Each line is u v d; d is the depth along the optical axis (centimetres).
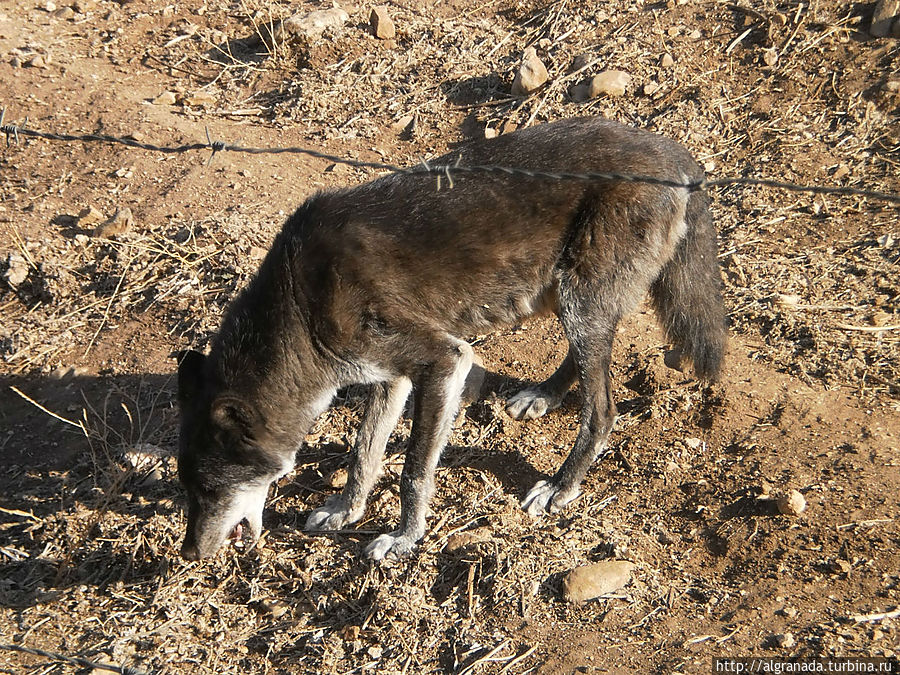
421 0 2131
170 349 1430
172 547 1168
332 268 1082
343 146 1788
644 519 1127
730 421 1223
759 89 1725
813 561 1016
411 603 1052
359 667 995
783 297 1366
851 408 1201
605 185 1107
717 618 980
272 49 2016
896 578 977
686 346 1219
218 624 1079
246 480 1116
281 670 1010
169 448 1298
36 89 1930
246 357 1099
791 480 1116
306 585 1102
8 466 1311
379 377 1127
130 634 1069
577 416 1312
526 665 962
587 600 1021
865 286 1372
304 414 1134
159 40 2088
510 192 1113
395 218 1102
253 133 1828
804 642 924
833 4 1830
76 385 1407
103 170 1745
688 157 1184
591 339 1148
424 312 1125
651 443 1223
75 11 2186
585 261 1124
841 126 1628
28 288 1563
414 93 1880
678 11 1911
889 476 1091
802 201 1534
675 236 1166
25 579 1159
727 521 1095
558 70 1848
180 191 1677
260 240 1547
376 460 1179
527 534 1120
